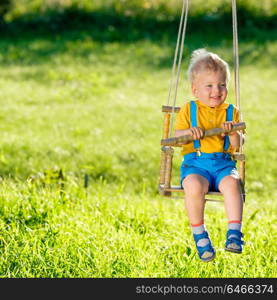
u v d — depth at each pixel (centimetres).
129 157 1522
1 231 895
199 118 725
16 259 830
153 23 3075
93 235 893
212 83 696
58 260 834
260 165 1514
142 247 885
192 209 674
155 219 1014
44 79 2369
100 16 3156
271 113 1984
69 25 3117
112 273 828
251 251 879
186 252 862
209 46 2769
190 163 711
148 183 1361
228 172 698
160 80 2402
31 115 1877
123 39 2930
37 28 3078
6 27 3036
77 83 2320
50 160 1453
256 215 1049
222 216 1061
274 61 2659
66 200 1034
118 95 2186
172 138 685
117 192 1165
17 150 1501
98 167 1424
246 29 3023
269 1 3231
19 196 1001
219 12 3114
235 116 730
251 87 2295
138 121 1873
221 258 862
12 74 2411
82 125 1803
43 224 933
